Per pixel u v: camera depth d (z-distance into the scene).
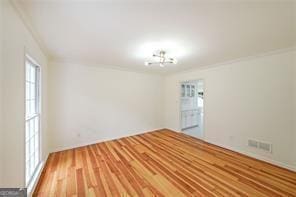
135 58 3.61
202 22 1.88
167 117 6.18
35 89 2.80
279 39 2.40
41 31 2.14
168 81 6.11
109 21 1.86
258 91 3.30
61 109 3.80
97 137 4.41
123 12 1.66
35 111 2.80
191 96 6.50
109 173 2.69
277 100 3.01
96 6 1.55
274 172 2.73
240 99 3.64
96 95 4.37
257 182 2.41
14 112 1.58
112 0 1.46
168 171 2.76
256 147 3.34
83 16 1.75
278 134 2.99
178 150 3.82
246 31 2.12
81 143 4.12
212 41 2.50
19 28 1.71
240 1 1.47
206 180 2.46
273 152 3.07
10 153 1.49
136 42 2.55
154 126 5.93
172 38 2.37
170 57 3.39
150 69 4.99
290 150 2.84
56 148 3.72
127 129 5.09
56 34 2.24
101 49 2.94
